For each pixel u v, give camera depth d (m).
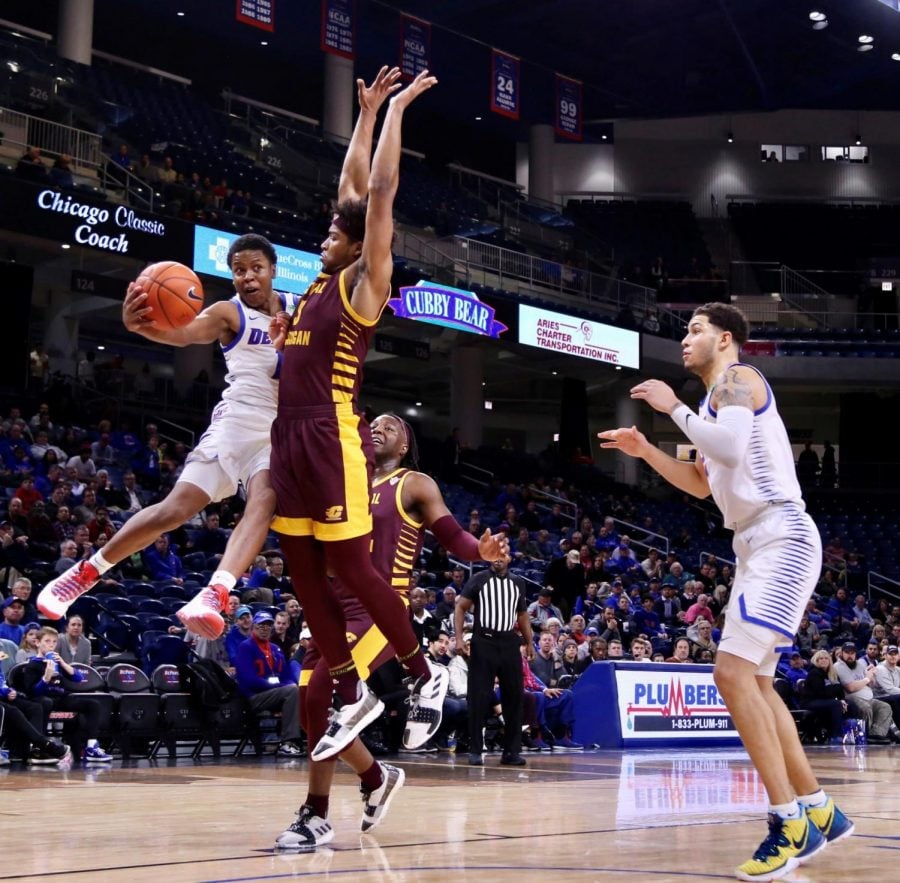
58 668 8.61
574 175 31.78
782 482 3.42
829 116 31.98
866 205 31.48
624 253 29.33
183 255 17.80
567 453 25.36
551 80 28.30
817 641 16.30
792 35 26.14
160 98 23.75
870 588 20.81
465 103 28.91
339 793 5.99
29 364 18.38
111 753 9.23
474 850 3.54
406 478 4.34
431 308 20.42
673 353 24.88
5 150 18.05
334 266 3.70
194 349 21.88
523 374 26.19
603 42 27.03
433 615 12.09
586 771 7.79
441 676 3.75
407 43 23.66
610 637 13.27
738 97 29.53
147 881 2.85
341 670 3.67
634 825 4.32
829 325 28.34
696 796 5.73
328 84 26.62
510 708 8.66
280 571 12.52
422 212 24.28
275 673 9.59
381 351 22.06
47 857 3.32
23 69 19.98
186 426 19.84
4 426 14.80
